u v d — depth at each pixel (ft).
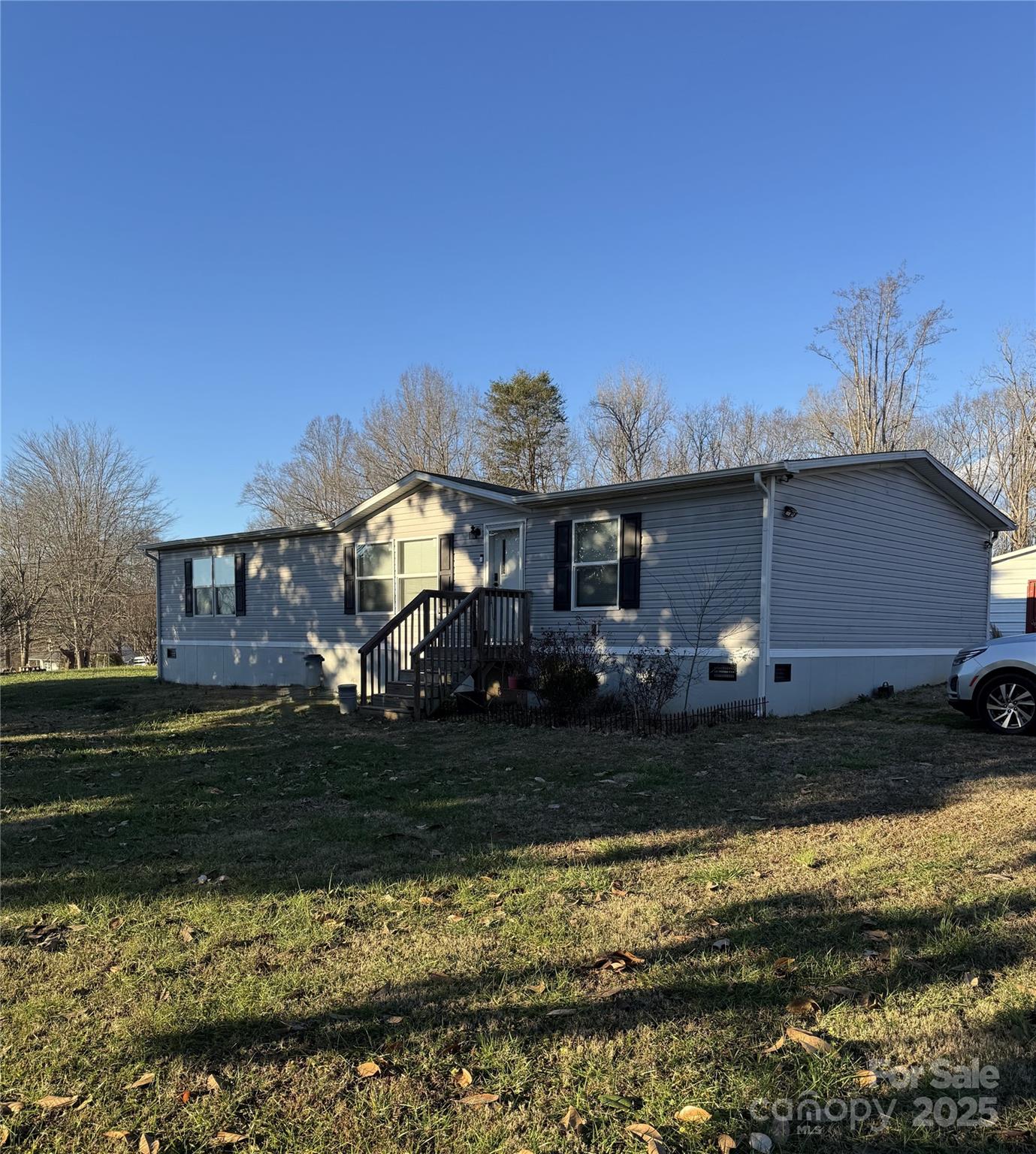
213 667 62.49
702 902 13.12
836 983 10.10
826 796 19.92
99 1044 9.36
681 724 30.86
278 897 13.92
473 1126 7.72
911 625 44.14
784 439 125.39
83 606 118.93
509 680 40.86
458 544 47.24
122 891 14.47
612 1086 8.21
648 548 38.45
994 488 112.98
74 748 30.99
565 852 16.03
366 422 138.72
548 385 129.59
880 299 105.29
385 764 25.81
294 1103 8.15
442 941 11.84
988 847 15.26
